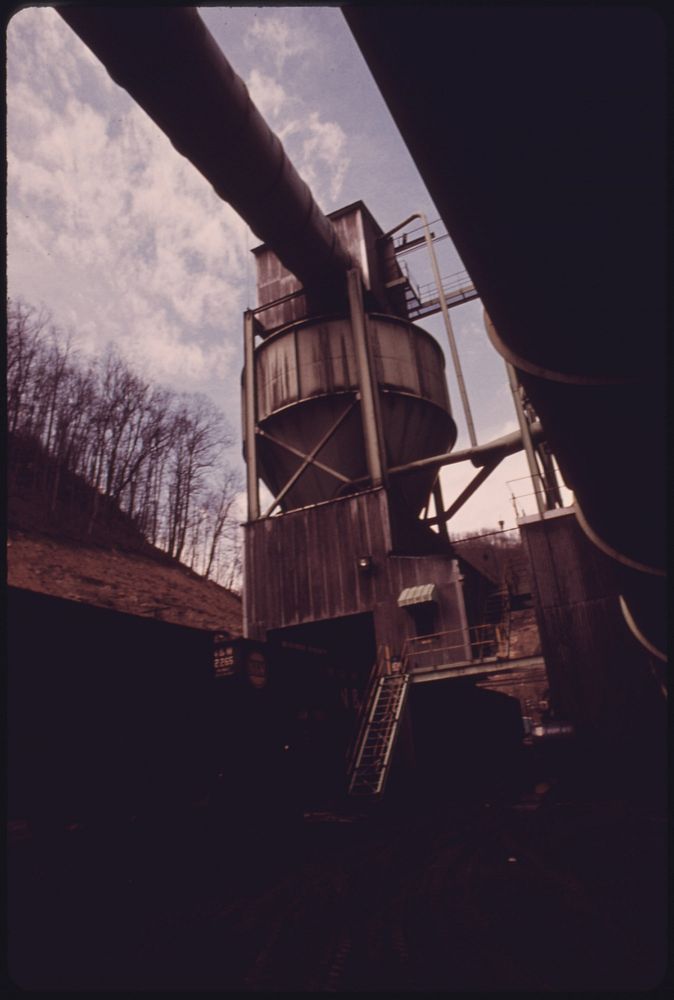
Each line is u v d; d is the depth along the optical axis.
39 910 5.69
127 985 3.96
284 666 15.30
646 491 4.91
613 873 6.41
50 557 32.84
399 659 19.08
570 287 3.36
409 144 3.53
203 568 59.19
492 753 25.56
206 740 12.05
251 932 5.10
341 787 16.17
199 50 15.00
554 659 16.30
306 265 24.30
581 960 4.02
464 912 5.39
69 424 48.22
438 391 26.53
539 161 2.77
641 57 2.28
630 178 2.69
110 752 9.85
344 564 20.95
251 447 24.92
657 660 11.04
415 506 25.81
